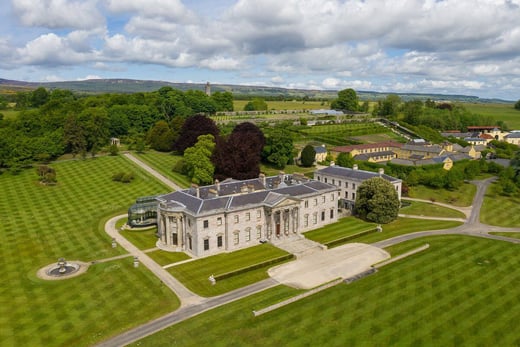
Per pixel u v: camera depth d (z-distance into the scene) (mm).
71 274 73875
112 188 129625
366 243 93125
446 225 107625
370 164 160125
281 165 162500
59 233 94688
